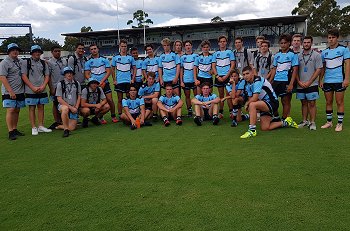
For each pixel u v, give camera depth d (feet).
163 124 22.09
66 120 19.62
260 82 17.67
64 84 20.72
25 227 8.87
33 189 11.46
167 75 24.21
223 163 13.20
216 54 23.07
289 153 14.08
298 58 18.66
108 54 142.31
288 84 19.19
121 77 24.29
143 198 10.31
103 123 23.45
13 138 19.30
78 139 18.66
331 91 17.99
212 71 23.41
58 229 8.70
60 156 15.35
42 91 20.44
